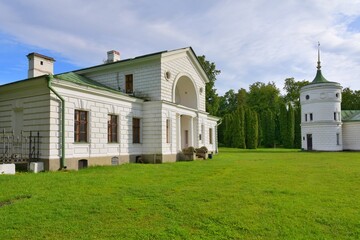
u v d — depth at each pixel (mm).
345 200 7539
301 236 5066
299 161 20891
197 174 12703
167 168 15078
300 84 72688
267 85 74938
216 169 14734
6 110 16062
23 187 9094
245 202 7320
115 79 22703
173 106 21781
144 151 20391
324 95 43250
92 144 16203
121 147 18438
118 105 18359
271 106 72688
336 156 27953
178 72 23484
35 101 14602
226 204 7125
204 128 28031
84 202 7328
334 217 6043
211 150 32469
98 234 5176
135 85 21797
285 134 57844
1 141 15891
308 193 8422
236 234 5168
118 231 5316
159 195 8148
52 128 13992
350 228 5449
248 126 56281
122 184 9891
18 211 6520
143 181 10625
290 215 6188
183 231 5297
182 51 23766
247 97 76875
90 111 16172
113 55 25203
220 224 5684
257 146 57219
